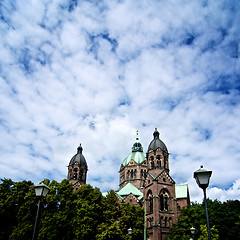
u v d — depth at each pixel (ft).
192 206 211.41
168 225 222.48
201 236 163.43
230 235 175.52
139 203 272.92
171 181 242.58
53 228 192.13
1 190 218.59
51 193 213.66
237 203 219.61
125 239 191.42
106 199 221.46
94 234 194.80
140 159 337.72
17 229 194.29
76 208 207.92
